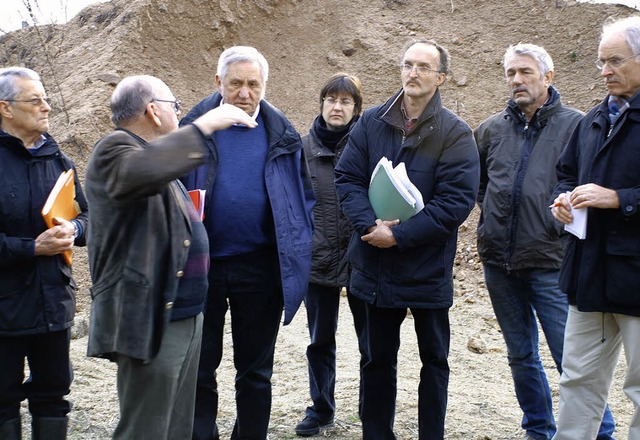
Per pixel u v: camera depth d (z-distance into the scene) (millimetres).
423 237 4164
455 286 9312
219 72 4266
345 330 7859
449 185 4262
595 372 3980
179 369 3395
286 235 4191
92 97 11008
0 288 3842
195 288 3451
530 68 4781
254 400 4332
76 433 5012
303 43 12695
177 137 3102
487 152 5105
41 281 3906
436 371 4379
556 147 4789
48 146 4082
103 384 6062
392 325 4406
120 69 11453
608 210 3818
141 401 3330
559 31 12414
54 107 11133
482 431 5141
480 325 8078
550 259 4699
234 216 4172
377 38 12664
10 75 3949
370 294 4328
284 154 4289
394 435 4551
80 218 4215
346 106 5160
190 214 3521
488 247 4930
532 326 4953
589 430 4023
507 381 6441
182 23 12172
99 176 3195
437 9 13188
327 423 5148
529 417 4891
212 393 4297
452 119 4359
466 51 12477
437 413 4352
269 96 12023
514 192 4824
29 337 3980
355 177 4523
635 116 3775
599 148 3941
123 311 3207
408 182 4215
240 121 3221
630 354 3803
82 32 12680
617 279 3750
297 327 7906
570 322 4062
